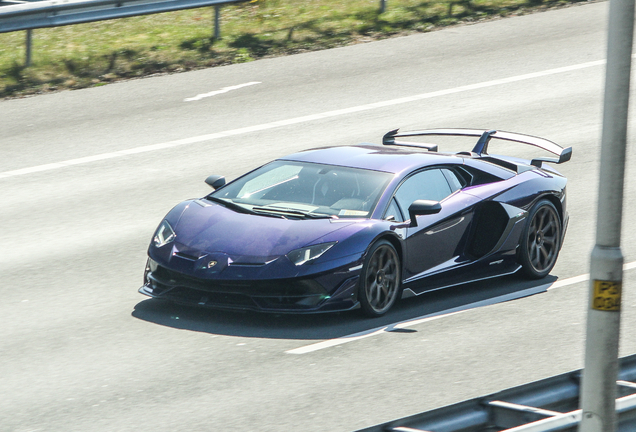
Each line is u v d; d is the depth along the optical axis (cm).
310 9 7375
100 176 4409
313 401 2152
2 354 2469
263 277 2633
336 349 2522
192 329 2678
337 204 2898
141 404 2128
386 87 5866
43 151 4747
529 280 3288
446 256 3050
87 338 2595
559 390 1777
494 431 1628
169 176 4409
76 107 5434
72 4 5844
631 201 4141
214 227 2802
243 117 5303
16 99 5538
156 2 6250
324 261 2669
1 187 4256
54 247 3503
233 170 4469
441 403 2148
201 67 6212
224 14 7219
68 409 2098
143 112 5372
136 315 2798
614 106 1515
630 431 1641
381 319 2805
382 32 7006
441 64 6334
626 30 1502
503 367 2397
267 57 6450
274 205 2917
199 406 2117
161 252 2800
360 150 3238
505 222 3170
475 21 7350
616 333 1535
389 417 2061
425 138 5012
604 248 1535
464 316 2848
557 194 3366
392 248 2847
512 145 4981
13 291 3025
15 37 6506
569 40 6862
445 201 3086
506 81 6016
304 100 5609
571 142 4934
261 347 2531
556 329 2722
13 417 2053
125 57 6209
